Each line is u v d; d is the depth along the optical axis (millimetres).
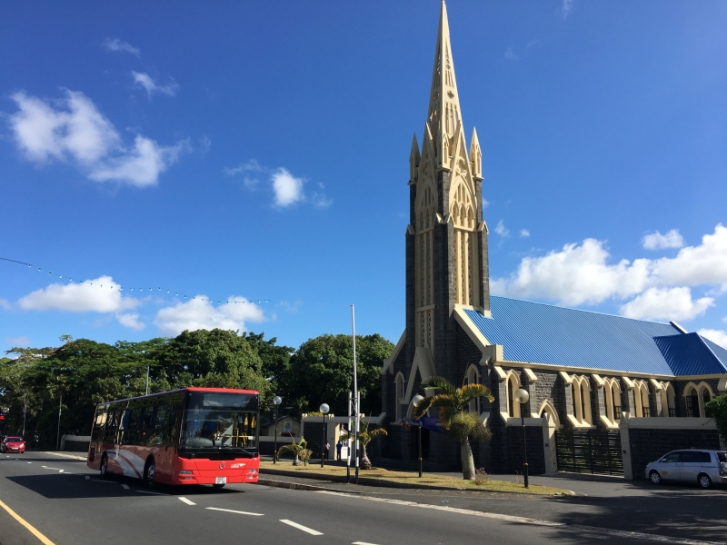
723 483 25656
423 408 29156
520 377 41562
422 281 47219
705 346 53094
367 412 71188
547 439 34812
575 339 49375
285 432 64250
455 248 46250
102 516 16844
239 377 73375
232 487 26438
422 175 48531
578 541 13297
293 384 74688
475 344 41500
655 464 28359
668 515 17609
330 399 70062
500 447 37781
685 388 52000
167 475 22703
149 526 15102
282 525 15219
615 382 48031
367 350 73562
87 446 66438
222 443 22984
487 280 46625
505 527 15180
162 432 24078
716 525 15781
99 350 75812
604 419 45125
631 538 13789
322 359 72938
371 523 15625
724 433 27312
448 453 40000
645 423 30672
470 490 24562
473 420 28453
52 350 96000
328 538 13391
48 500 20562
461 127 48344
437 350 43281
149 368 73125
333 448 46000
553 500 21703
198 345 75688
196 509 18266
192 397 22891
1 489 24047
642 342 55812
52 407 76562
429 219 47156
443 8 51500
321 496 22562
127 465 27188
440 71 49844
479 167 48688
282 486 28000
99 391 68625
